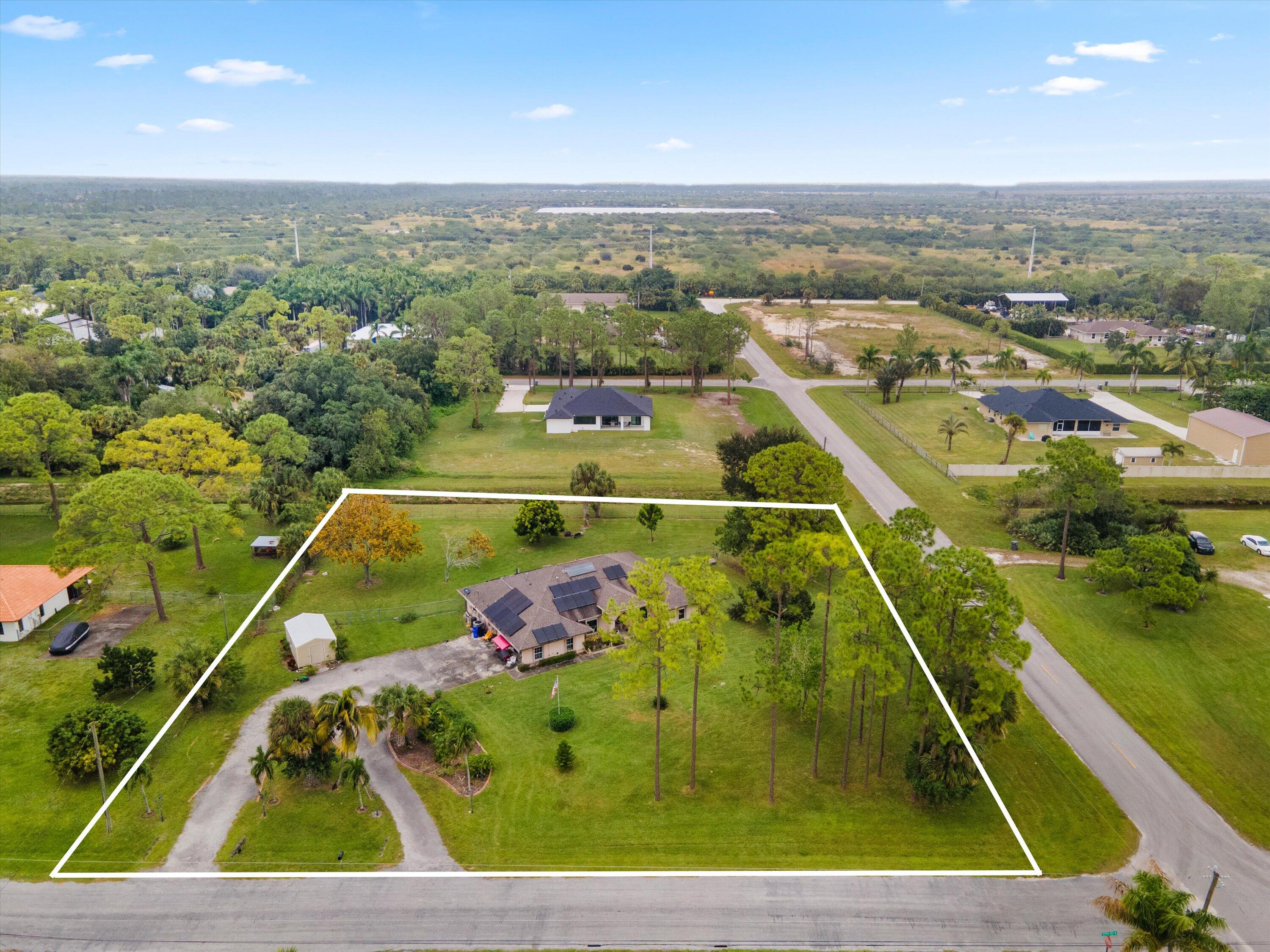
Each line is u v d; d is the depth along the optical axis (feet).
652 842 139.33
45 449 249.55
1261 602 217.77
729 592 147.33
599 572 221.05
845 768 151.64
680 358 437.99
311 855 135.74
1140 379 469.98
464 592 220.23
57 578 210.18
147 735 158.30
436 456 345.92
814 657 166.91
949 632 141.08
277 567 243.19
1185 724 170.40
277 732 152.56
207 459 246.47
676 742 166.61
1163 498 291.79
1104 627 205.87
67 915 121.70
